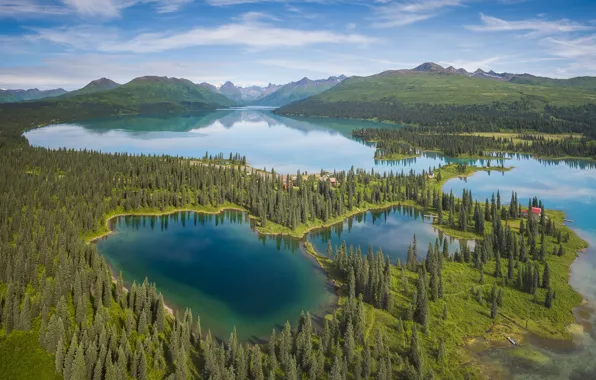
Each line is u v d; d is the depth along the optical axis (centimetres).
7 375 8119
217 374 7956
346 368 8350
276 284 13150
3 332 9031
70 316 9819
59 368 8250
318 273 14012
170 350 8912
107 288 10412
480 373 8756
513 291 11912
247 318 11194
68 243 13550
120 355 8219
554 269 13638
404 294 11644
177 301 12038
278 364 8831
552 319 10712
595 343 9869
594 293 12212
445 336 9881
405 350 9331
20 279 10931
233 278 13562
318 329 10488
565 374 8788
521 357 9300
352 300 10550
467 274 12938
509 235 14838
